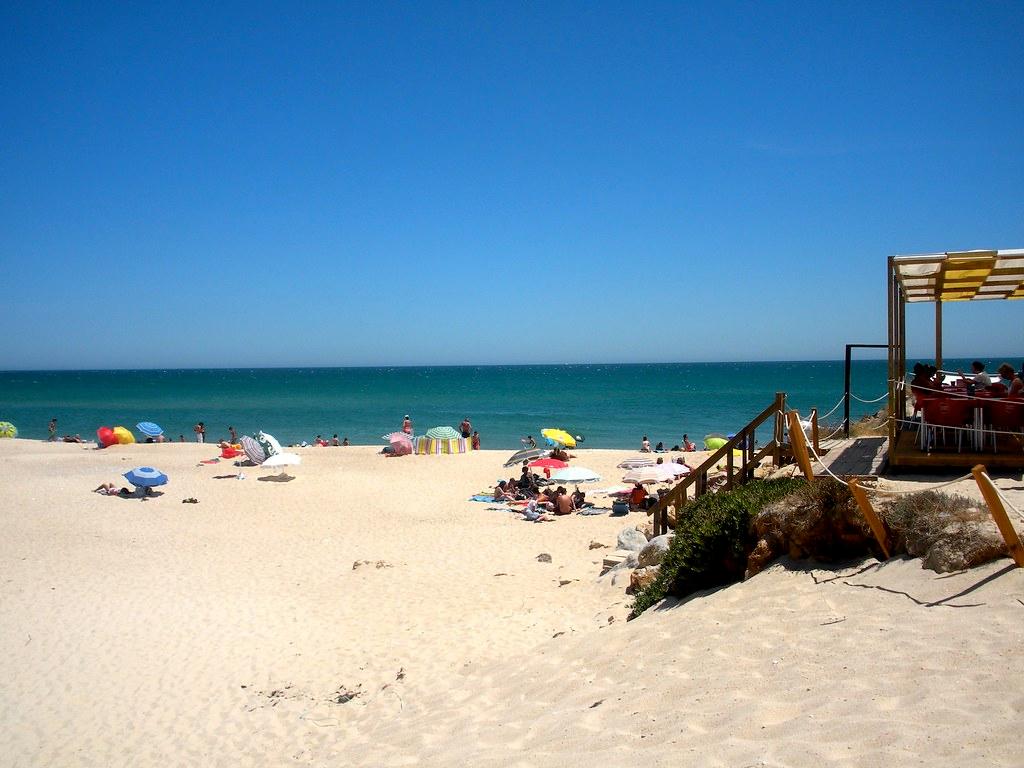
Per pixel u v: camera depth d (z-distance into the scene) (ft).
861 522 22.06
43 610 42.60
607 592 37.22
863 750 12.57
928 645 15.80
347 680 30.27
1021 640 14.87
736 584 24.30
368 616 39.70
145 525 66.74
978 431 32.89
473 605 39.65
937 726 12.70
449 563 51.31
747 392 301.02
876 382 373.40
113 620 40.86
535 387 368.89
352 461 106.52
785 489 26.68
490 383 426.51
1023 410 33.09
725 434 158.20
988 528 19.11
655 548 37.35
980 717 12.64
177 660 35.06
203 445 122.11
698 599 24.89
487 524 66.95
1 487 82.33
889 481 30.99
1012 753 11.40
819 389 316.40
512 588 42.78
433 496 82.17
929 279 40.50
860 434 52.21
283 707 28.45
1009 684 13.44
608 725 16.96
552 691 20.81
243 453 109.29
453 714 22.17
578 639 25.61
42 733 28.76
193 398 291.99
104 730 28.63
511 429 171.94
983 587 17.60
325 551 57.11
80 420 198.80
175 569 51.72
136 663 34.96
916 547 20.36
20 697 31.89
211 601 44.09
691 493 68.85
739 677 17.20
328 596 44.39
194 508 74.69
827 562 22.70
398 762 19.51
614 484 87.35
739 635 19.75
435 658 30.58
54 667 34.78
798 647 17.79
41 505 73.46
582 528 63.36
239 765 24.13
